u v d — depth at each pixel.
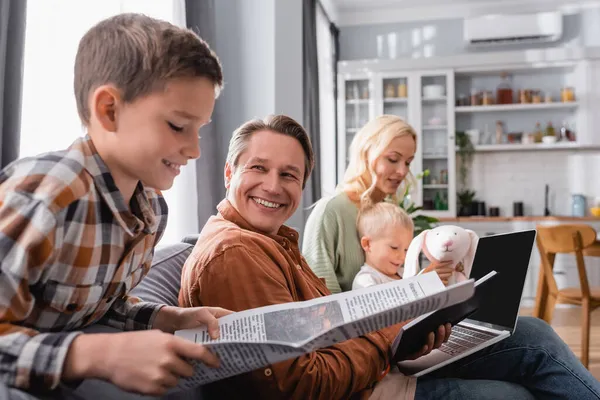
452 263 1.67
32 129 1.41
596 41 5.38
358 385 1.08
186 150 0.72
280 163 1.21
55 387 0.63
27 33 1.40
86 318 0.80
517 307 1.38
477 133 5.48
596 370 3.04
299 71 3.00
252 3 2.68
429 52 5.68
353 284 1.77
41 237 0.61
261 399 1.00
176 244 1.48
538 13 5.20
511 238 1.50
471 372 1.52
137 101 0.69
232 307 1.00
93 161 0.70
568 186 5.54
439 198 5.38
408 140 2.01
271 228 1.22
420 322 1.01
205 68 0.71
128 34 0.69
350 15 5.75
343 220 1.89
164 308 0.90
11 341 0.60
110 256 0.73
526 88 5.54
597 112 5.14
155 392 0.62
